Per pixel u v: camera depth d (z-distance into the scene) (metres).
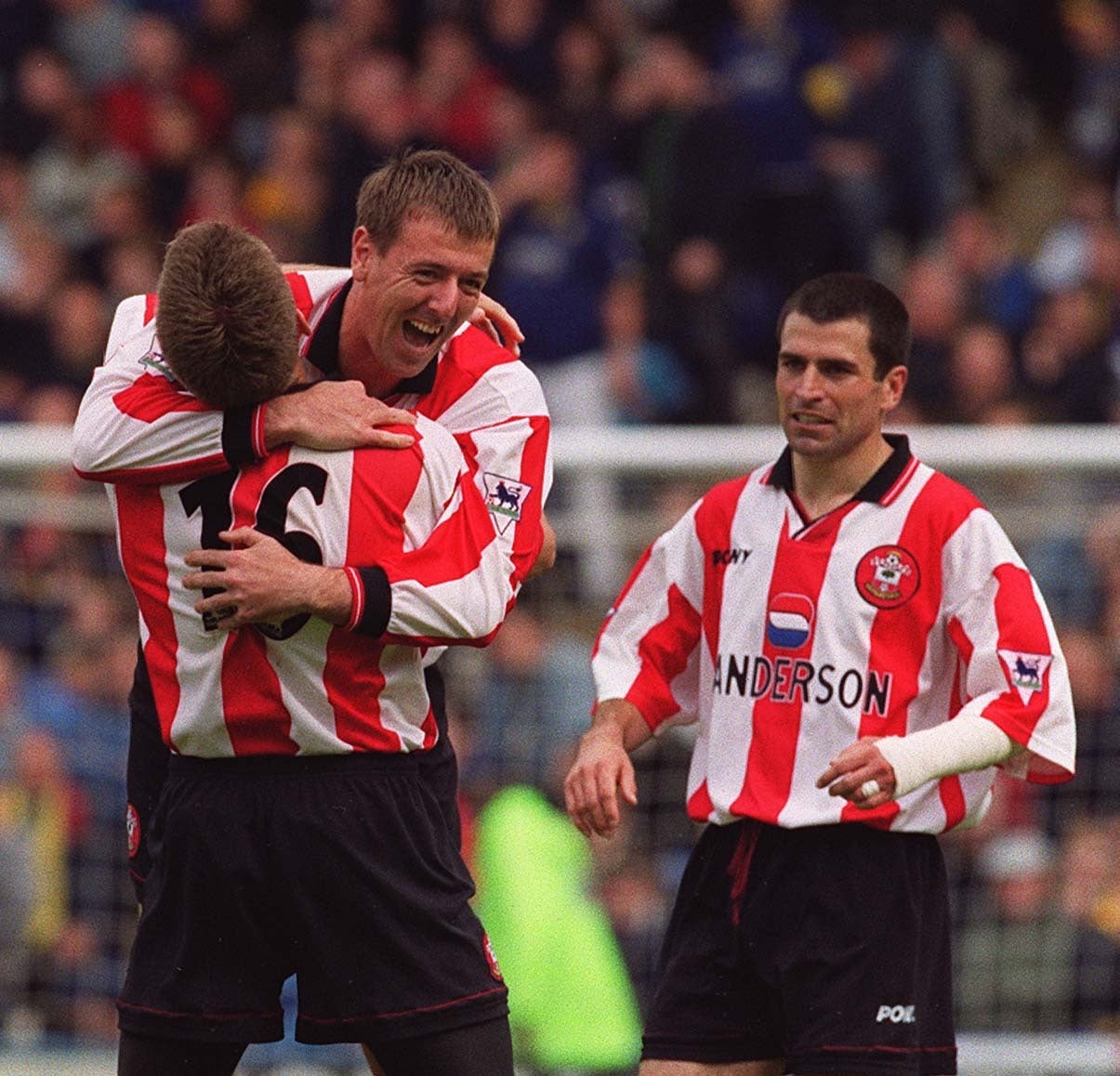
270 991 13.89
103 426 13.16
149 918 13.90
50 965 25.06
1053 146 44.66
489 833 23.89
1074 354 38.59
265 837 13.48
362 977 13.66
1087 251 42.09
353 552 13.15
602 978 23.62
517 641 25.41
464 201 13.23
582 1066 23.42
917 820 15.06
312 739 13.37
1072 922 25.27
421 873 13.72
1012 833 25.52
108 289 38.44
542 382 36.00
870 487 15.23
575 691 25.34
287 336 12.88
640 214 37.56
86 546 26.39
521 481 14.07
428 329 13.51
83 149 40.75
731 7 42.62
